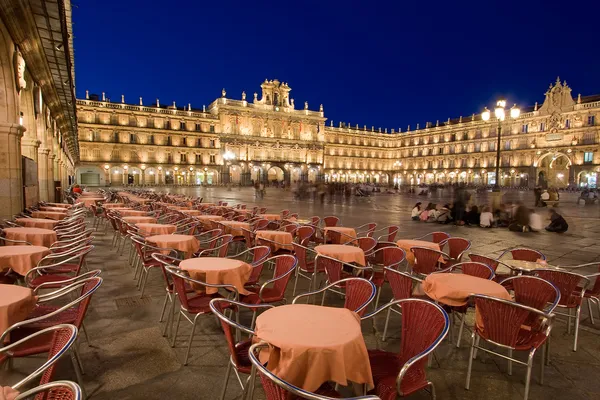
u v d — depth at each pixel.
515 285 5.01
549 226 15.89
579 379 4.55
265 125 90.62
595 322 6.25
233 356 3.62
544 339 4.13
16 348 3.76
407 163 106.12
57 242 7.52
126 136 78.12
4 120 10.73
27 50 12.30
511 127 80.19
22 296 4.07
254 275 6.41
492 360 4.99
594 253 11.41
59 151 29.84
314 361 2.97
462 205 17.92
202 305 5.10
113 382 4.26
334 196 44.09
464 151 89.94
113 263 9.60
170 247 7.78
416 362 3.49
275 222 11.37
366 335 5.66
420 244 8.13
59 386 2.43
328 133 101.81
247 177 87.00
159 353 4.93
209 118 86.44
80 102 74.19
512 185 79.12
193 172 84.94
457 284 4.93
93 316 6.08
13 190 10.99
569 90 71.44
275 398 2.78
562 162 74.25
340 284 6.00
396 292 5.40
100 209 15.66
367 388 3.28
